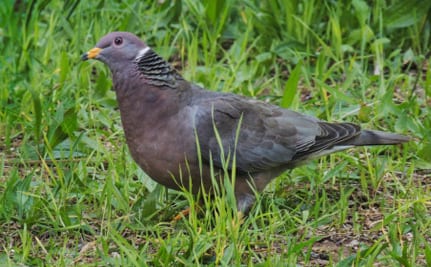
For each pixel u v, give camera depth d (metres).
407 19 14.41
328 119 12.70
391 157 11.85
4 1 14.94
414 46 14.55
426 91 13.30
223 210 9.83
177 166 10.38
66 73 13.56
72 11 14.52
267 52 14.50
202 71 13.98
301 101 13.59
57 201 10.98
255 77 14.12
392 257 9.38
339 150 10.99
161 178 10.58
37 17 14.54
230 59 14.23
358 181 11.67
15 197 10.77
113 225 10.55
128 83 10.46
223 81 14.07
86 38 14.45
